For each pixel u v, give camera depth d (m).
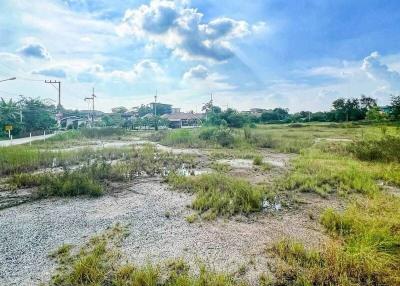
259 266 4.06
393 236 4.75
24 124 41.03
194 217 5.87
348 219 5.44
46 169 11.20
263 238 4.99
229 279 3.64
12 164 11.01
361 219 5.46
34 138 31.55
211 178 8.72
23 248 4.53
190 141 22.70
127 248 4.57
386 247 4.39
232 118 43.22
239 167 11.98
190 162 13.02
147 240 4.88
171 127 70.56
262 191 7.58
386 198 7.12
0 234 5.04
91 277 3.66
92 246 4.61
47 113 47.03
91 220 5.77
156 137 29.31
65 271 3.86
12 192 7.70
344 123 53.66
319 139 24.84
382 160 12.78
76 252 4.41
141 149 17.38
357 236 4.68
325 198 7.39
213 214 6.00
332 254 3.97
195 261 4.16
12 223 5.56
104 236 5.00
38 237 4.94
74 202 6.95
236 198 6.93
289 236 5.05
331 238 4.94
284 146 19.12
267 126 53.38
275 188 8.27
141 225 5.53
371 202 6.78
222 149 19.08
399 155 12.61
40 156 12.84
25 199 7.10
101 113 88.62
